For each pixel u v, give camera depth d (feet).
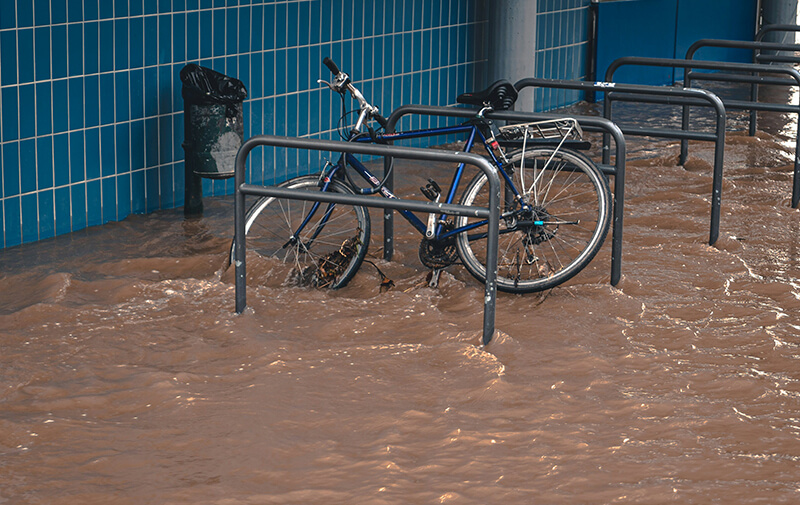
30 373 12.64
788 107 22.12
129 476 10.05
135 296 15.90
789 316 14.96
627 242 19.38
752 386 12.23
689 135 18.93
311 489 9.74
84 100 20.01
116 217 21.13
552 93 36.70
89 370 12.77
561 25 36.50
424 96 30.01
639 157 28.43
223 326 14.34
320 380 12.44
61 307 15.01
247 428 11.09
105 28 20.20
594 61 38.50
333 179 16.93
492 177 13.20
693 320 14.87
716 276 16.89
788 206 22.49
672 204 22.67
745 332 14.24
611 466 10.21
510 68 30.91
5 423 11.15
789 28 31.58
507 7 30.48
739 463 10.27
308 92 25.67
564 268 16.06
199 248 19.11
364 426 11.18
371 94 27.89
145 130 21.47
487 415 11.43
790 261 17.99
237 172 14.52
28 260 18.10
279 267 17.37
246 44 23.61
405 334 14.21
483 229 18.67
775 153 28.99
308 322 14.67
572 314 15.03
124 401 11.82
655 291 16.20
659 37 41.19
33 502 9.52
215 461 10.36
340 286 16.75
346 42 26.63
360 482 9.90
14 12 18.38
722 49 45.21
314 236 17.42
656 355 13.33
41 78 19.08
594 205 22.20
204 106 20.70
